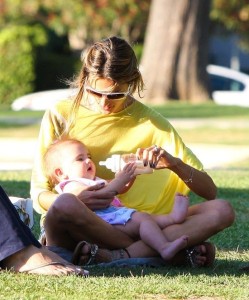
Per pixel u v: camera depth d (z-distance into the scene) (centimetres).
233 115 4812
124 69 1297
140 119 1360
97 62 1297
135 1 6625
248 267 1277
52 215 1242
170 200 1345
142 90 1335
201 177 1315
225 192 2102
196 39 5522
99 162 1332
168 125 1369
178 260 1298
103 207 1284
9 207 1203
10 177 2380
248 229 1639
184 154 1348
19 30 6569
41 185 1321
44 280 1148
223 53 8488
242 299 1094
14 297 1066
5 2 6762
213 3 6575
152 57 5528
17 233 1189
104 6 6631
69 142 1306
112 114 1348
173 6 5506
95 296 1084
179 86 5528
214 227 1281
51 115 1352
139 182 1338
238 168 2742
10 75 6538
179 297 1098
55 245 1280
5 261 1198
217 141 3775
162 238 1255
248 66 8688
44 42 6612
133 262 1264
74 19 6669
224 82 6406
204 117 4703
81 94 1341
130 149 1345
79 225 1244
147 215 1280
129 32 7006
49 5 6638
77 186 1277
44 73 6681
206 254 1296
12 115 4894
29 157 3172
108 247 1277
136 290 1115
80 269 1195
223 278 1199
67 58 6788
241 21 6738
